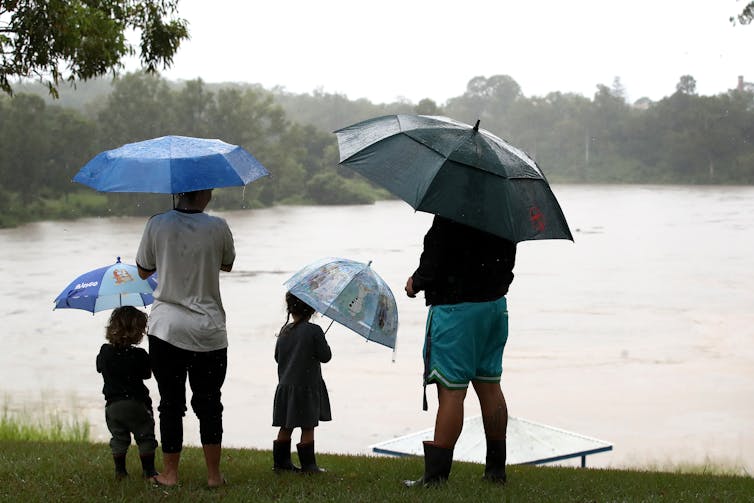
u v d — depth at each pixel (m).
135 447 13.73
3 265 81.94
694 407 34.09
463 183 8.69
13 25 16.03
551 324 52.91
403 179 8.76
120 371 9.92
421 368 40.31
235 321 53.22
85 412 32.09
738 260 87.00
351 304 10.06
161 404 9.38
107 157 9.06
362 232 122.75
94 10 17.39
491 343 9.64
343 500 9.08
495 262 9.24
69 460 12.27
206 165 8.89
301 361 10.75
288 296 10.68
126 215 152.62
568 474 12.45
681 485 11.38
